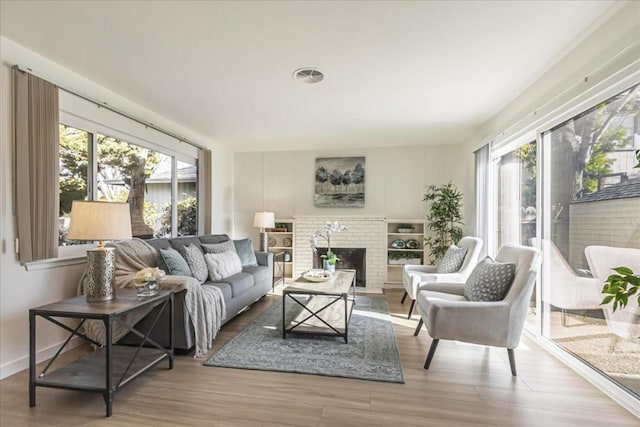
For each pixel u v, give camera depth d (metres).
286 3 1.83
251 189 5.96
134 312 2.30
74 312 1.81
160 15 1.94
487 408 1.85
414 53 2.39
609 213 2.09
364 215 5.48
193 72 2.71
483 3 1.83
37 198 2.35
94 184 3.00
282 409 1.83
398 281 5.47
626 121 1.95
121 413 1.79
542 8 1.87
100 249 2.08
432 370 2.31
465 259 3.56
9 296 2.22
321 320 2.95
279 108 3.62
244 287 3.53
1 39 2.17
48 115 2.43
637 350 1.88
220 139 5.09
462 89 3.05
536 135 2.88
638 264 1.87
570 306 2.48
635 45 1.74
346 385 2.10
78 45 2.28
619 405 1.88
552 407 1.86
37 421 1.71
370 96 3.25
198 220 4.78
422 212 5.43
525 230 3.24
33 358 1.85
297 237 5.59
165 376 2.21
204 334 2.56
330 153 5.72
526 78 2.81
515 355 2.57
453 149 5.34
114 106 3.18
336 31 2.12
